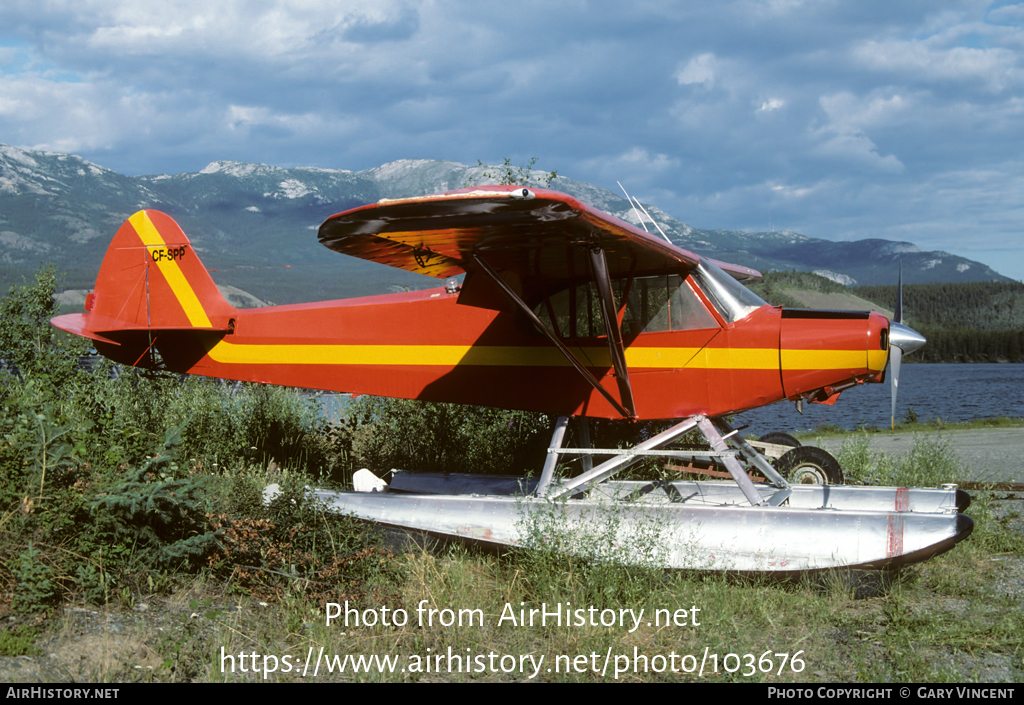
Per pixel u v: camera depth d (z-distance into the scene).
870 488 5.72
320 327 6.79
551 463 5.58
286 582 4.17
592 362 5.78
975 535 5.38
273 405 8.44
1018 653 3.57
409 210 4.14
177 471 4.64
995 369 128.38
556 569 4.33
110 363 10.05
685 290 5.54
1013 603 4.23
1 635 3.24
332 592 4.04
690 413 5.53
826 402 5.75
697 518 4.79
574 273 5.72
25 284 10.49
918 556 4.35
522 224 4.38
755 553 4.57
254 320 7.03
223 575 4.30
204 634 3.59
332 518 4.59
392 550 4.91
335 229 4.53
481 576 4.62
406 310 6.50
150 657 3.30
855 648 3.69
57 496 4.07
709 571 4.51
